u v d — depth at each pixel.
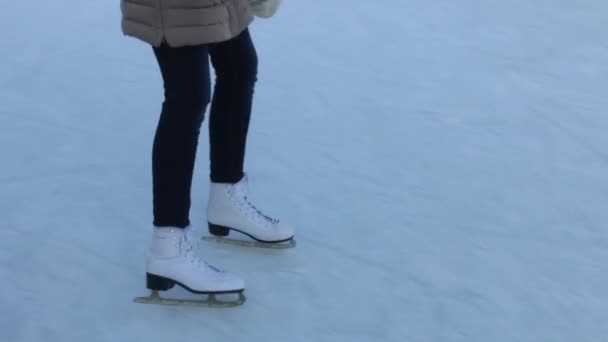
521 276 2.35
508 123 3.25
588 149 3.09
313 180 2.78
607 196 2.79
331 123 3.18
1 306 2.09
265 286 2.22
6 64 3.48
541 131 3.20
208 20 1.77
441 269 2.36
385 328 2.10
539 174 2.90
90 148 2.89
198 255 2.29
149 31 1.79
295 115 3.23
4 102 3.17
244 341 2.02
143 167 2.79
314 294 2.21
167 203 1.98
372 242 2.46
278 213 2.57
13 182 2.64
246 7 1.89
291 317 2.11
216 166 2.23
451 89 3.51
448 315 2.17
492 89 3.53
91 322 2.05
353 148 3.01
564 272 2.38
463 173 2.88
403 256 2.40
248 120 2.17
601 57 3.91
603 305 2.25
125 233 2.42
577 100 3.48
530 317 2.18
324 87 3.47
